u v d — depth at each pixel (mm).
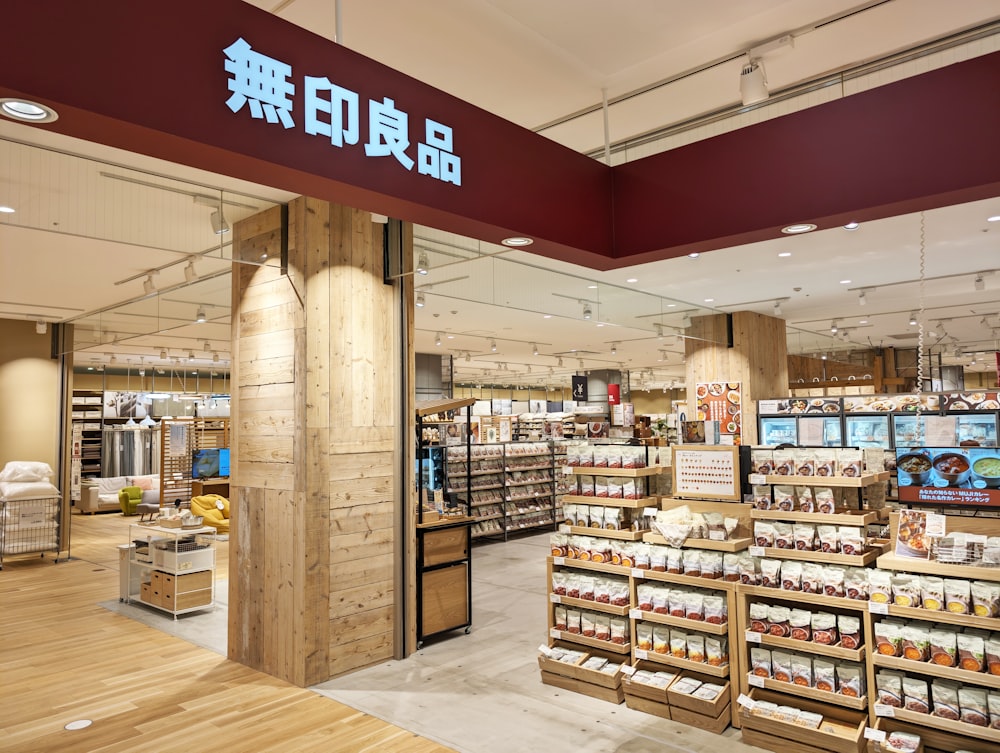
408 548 5621
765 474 4070
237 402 5672
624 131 4328
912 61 3492
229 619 5609
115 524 14391
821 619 3744
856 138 2734
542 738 3965
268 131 2041
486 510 11617
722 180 3078
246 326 5625
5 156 3137
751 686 4020
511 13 3047
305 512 4977
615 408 5973
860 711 3629
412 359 5891
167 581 7047
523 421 19469
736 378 11414
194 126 1882
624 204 3391
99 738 4129
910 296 10281
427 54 3393
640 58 3465
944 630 3393
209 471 14938
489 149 2777
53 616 7043
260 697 4719
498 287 6824
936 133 2553
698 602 4180
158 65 1833
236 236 4711
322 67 2205
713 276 8812
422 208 2521
